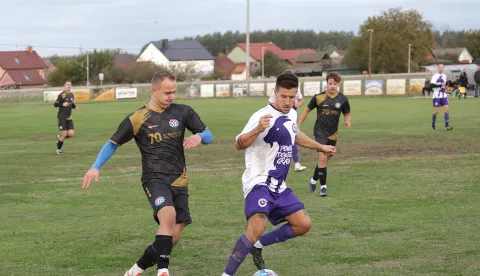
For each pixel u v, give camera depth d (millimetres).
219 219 9172
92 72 92625
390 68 95438
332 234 8086
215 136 23281
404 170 13812
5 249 7594
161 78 5961
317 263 6785
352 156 16828
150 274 6590
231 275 5918
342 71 101188
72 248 7629
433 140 20141
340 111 11547
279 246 7547
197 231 8430
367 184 12141
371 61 94812
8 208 10328
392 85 53094
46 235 8328
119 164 16484
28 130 27781
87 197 11305
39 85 97125
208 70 112812
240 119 31047
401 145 19000
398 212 9359
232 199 10883
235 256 5875
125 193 11711
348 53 98812
